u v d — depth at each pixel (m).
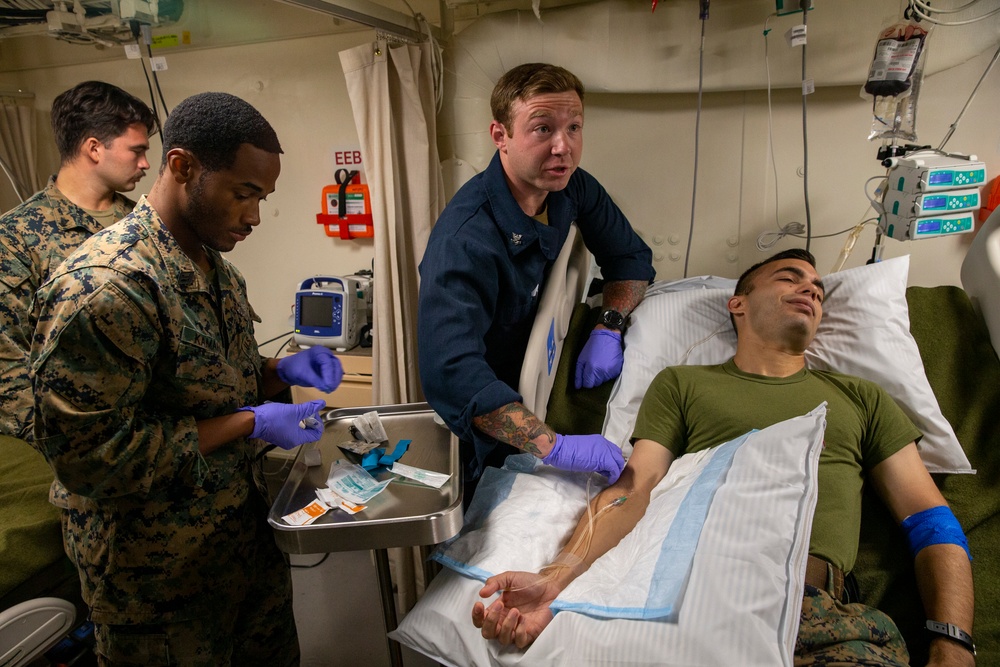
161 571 1.13
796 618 1.02
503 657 1.07
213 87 2.71
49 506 1.61
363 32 2.42
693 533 1.13
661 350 1.76
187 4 2.28
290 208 2.78
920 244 2.03
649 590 1.08
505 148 1.40
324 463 1.34
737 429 1.49
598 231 1.82
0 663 1.32
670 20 1.90
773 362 1.58
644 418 1.59
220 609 1.22
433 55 2.03
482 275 1.34
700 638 0.98
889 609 1.31
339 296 2.48
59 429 0.94
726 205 2.14
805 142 1.90
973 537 1.41
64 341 0.92
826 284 1.71
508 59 2.05
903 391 1.55
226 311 1.19
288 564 1.40
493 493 1.39
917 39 1.58
